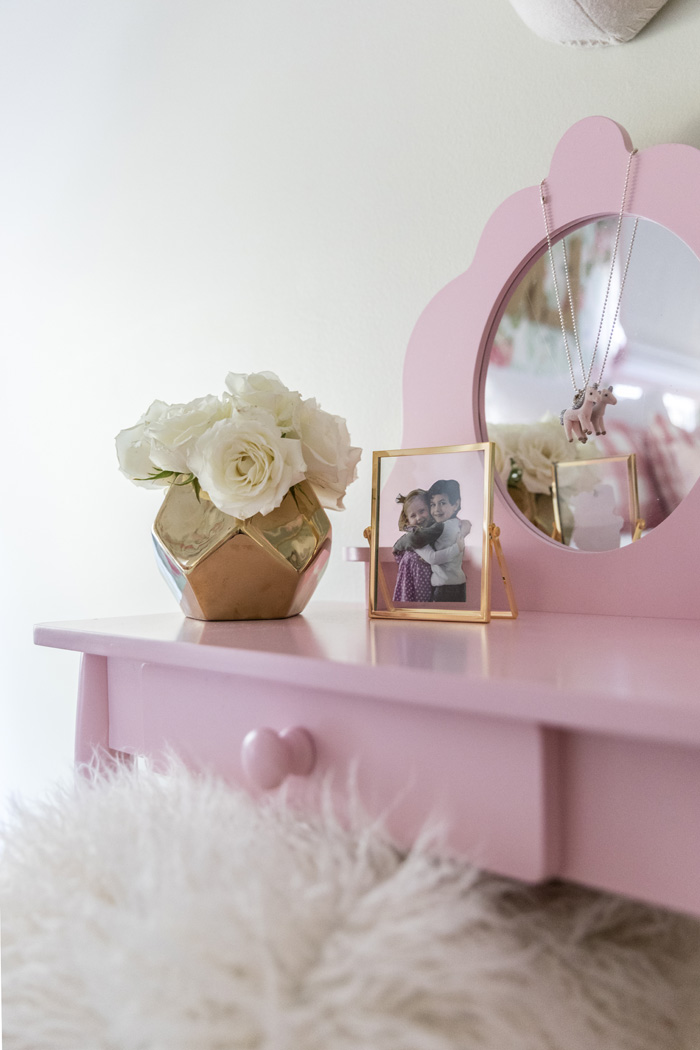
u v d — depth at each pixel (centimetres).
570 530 82
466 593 77
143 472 84
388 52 106
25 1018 51
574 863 48
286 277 118
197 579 81
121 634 70
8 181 170
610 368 80
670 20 82
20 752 166
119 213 145
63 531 157
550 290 84
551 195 84
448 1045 43
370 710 55
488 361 89
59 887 57
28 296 165
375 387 108
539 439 85
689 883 44
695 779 43
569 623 74
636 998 52
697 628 70
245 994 46
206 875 52
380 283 108
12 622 169
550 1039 46
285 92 118
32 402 164
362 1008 45
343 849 53
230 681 64
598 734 47
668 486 76
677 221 75
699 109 80
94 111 150
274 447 77
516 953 49
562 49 90
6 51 170
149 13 139
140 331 141
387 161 107
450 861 51
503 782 48
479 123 98
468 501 79
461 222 100
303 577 83
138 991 47
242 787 63
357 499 110
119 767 72
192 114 132
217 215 128
